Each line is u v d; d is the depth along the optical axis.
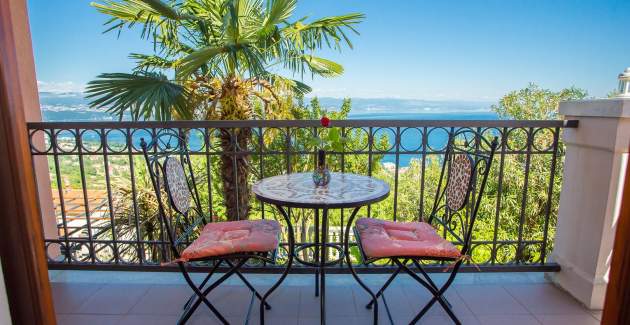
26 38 2.11
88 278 1.92
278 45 4.12
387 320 1.54
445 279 1.88
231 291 1.79
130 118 2.58
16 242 0.73
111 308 1.64
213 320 1.56
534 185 6.97
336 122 1.72
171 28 3.82
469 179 1.36
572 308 1.62
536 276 1.91
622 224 0.65
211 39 3.90
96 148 1.77
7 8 0.68
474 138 1.67
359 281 1.46
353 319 1.55
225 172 4.10
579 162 1.66
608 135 1.47
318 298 1.72
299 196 1.30
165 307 1.65
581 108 1.61
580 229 1.67
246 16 3.76
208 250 1.31
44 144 2.24
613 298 0.68
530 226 7.13
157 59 4.46
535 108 8.25
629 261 0.63
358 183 1.52
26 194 0.73
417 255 1.31
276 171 5.77
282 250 2.33
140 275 1.95
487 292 1.76
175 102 2.90
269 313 1.60
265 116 4.59
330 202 1.21
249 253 1.37
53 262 1.89
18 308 0.76
